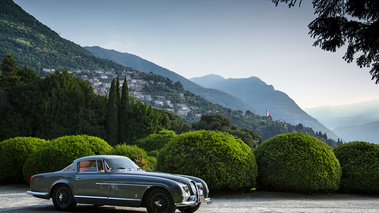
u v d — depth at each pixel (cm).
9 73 6844
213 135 1222
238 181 1155
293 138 1276
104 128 6109
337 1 818
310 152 1215
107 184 793
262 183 1266
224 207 916
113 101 6156
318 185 1180
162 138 3425
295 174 1188
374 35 775
